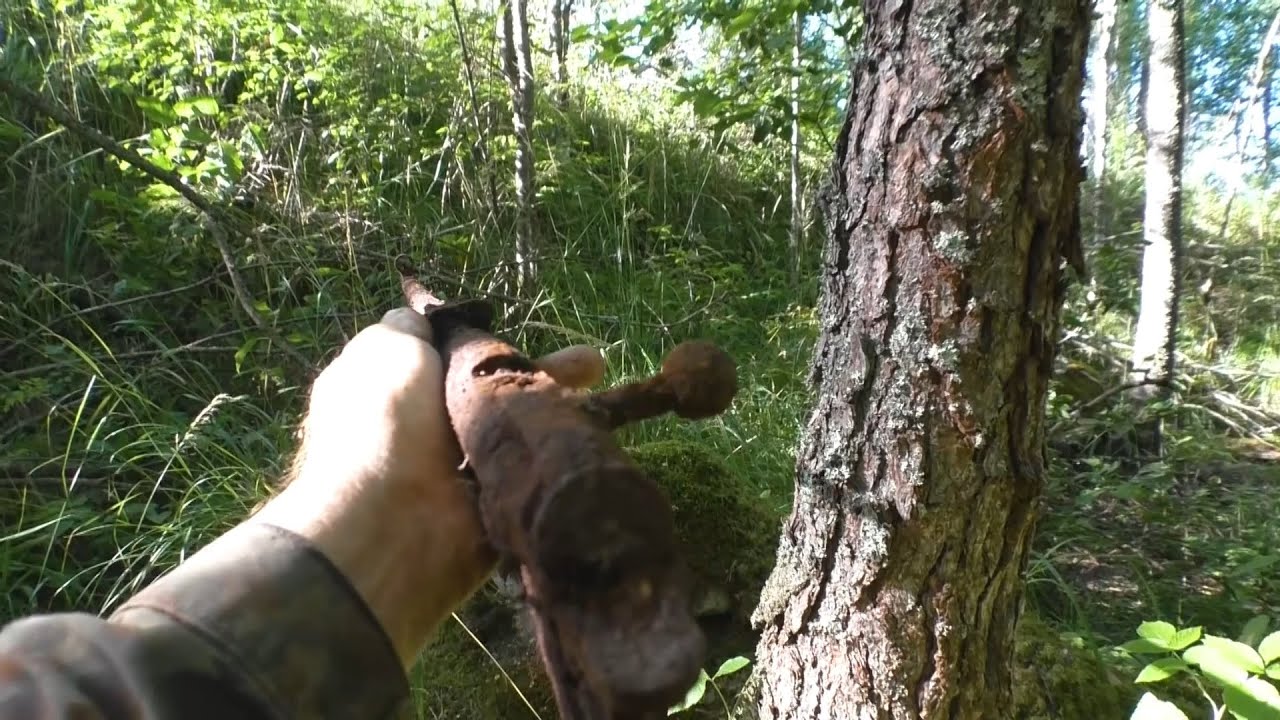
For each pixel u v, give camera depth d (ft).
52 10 12.56
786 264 16.49
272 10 13.20
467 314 3.18
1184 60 14.76
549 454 2.02
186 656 1.92
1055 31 3.94
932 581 4.53
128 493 7.63
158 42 12.25
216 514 6.82
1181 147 14.99
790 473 9.11
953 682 4.63
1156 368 15.02
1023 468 4.44
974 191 4.07
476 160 12.50
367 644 2.22
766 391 10.46
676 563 1.88
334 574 2.26
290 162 12.02
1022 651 6.31
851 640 4.74
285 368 9.25
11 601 6.45
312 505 2.55
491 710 6.21
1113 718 6.00
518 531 1.98
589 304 11.94
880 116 4.32
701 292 13.26
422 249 11.34
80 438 8.07
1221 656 4.30
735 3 11.29
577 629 1.83
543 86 16.61
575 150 15.29
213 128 12.13
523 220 11.37
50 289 9.37
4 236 9.97
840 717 4.82
